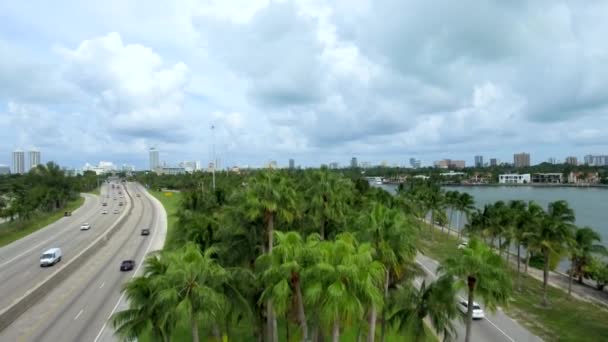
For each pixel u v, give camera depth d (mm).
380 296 18641
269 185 29500
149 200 150250
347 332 31094
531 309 39594
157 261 21328
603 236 87688
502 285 21000
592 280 51031
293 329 31578
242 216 30203
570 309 39719
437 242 78875
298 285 20031
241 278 23562
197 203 48531
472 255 21266
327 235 36250
